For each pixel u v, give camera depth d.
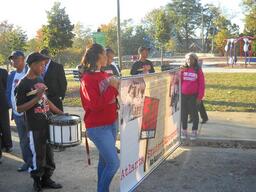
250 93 10.96
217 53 54.69
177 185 4.35
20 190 4.31
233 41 28.91
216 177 4.59
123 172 3.71
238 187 4.29
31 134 4.01
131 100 3.77
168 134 5.12
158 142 4.68
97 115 3.51
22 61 4.86
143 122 4.12
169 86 5.00
